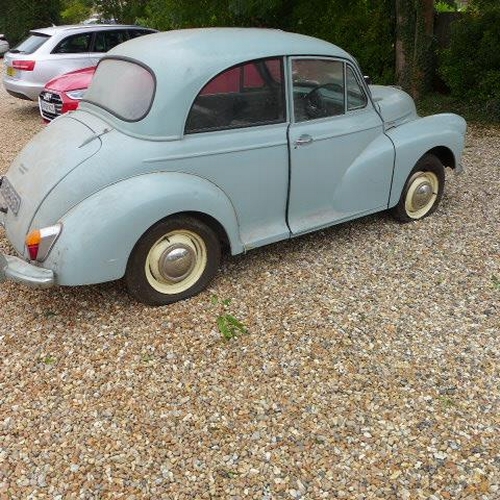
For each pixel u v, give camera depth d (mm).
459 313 3604
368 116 4340
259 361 3152
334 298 3760
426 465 2486
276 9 9898
